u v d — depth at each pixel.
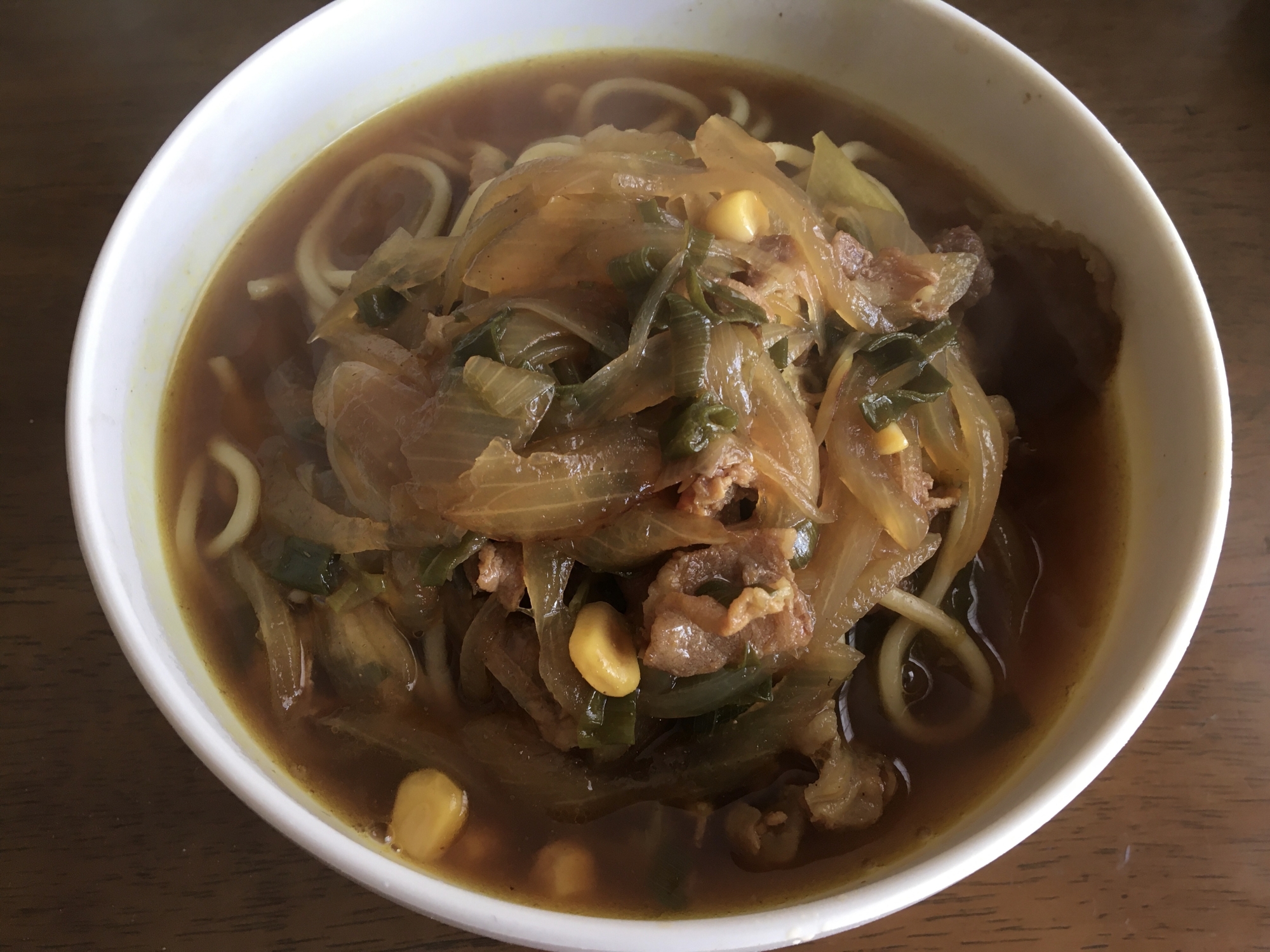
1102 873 0.14
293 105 0.18
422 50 0.19
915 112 0.18
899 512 0.14
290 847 0.14
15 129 0.20
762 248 0.14
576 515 0.13
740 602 0.12
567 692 0.13
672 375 0.13
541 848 0.13
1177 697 0.15
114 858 0.14
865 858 0.13
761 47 0.19
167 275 0.16
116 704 0.15
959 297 0.16
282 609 0.15
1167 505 0.14
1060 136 0.16
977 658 0.15
